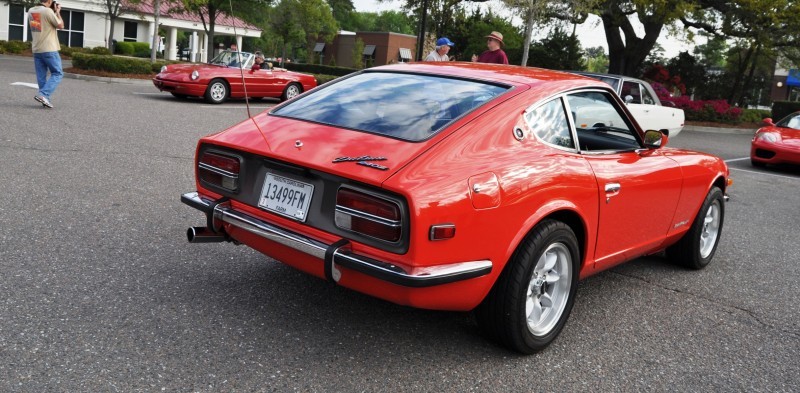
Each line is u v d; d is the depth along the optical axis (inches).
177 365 117.0
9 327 124.5
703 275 209.3
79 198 221.5
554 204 131.2
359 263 111.8
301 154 123.1
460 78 147.6
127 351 120.2
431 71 154.3
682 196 185.3
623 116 166.1
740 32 1013.8
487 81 144.8
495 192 118.7
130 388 107.7
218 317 138.9
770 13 922.7
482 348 137.3
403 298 115.2
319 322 141.6
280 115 144.6
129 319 133.6
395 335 139.3
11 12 1407.5
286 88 681.6
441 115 131.3
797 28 955.3
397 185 110.0
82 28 1530.5
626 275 202.4
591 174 142.8
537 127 136.7
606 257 157.8
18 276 149.6
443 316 152.0
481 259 119.8
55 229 186.1
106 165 277.9
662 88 964.6
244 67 648.4
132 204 221.0
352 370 121.9
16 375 108.0
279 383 114.3
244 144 132.5
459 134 123.9
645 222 170.2
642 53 1093.8
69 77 738.2
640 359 140.8
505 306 127.7
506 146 128.1
